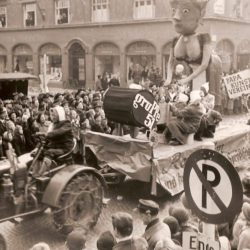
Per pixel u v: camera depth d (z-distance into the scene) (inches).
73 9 1284.4
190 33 814.5
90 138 381.7
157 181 349.4
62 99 617.0
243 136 473.1
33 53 1380.4
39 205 307.0
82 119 527.2
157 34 1151.0
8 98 786.8
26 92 804.6
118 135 398.9
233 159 455.2
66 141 317.4
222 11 1107.3
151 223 217.8
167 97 681.0
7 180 296.2
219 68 825.5
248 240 211.9
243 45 1202.6
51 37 1337.4
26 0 1368.1
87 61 1273.4
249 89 569.0
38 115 491.8
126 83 1221.7
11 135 451.5
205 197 158.4
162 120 398.3
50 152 311.1
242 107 896.3
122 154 364.2
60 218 297.3
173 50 848.9
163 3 1130.0
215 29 1092.5
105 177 380.8
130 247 200.4
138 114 365.1
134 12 1187.3
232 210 152.3
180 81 814.5
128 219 203.9
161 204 373.7
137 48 1196.5
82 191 305.7
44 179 302.7
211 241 159.0
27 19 1387.8
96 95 677.9
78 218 304.7
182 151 375.6
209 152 156.3
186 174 162.9
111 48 1240.2
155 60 1170.6
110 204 370.9
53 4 1317.7
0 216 297.3
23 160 307.1
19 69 1427.2
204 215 159.0
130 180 432.8
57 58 1342.3
